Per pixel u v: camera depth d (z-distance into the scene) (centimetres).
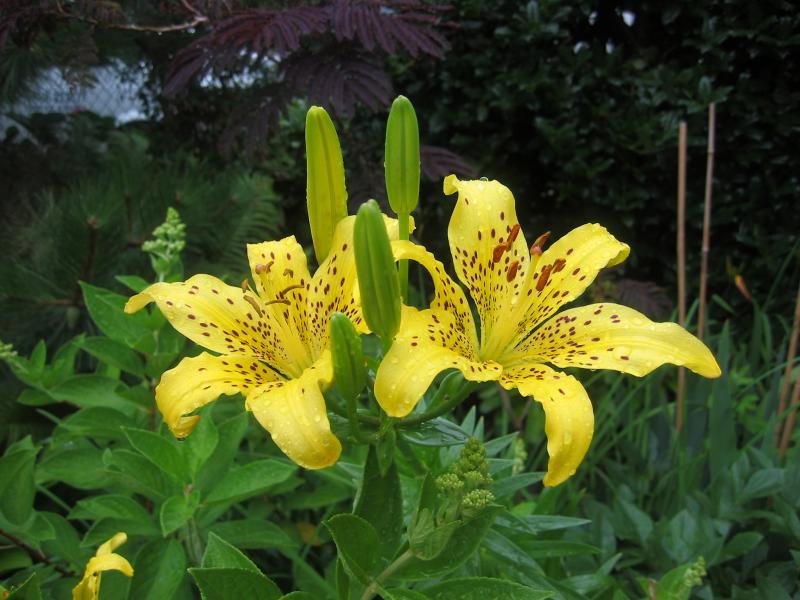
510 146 129
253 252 42
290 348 40
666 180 125
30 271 86
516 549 42
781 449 77
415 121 38
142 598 50
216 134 126
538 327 41
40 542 57
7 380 87
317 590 61
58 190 106
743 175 124
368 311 34
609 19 129
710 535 65
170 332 63
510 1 122
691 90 119
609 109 121
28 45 91
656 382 93
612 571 68
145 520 55
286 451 32
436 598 37
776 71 121
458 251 41
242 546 56
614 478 78
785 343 100
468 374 33
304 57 95
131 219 92
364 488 37
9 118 113
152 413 63
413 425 38
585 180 125
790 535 66
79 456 59
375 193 106
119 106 136
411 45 92
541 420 93
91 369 90
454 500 35
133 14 105
